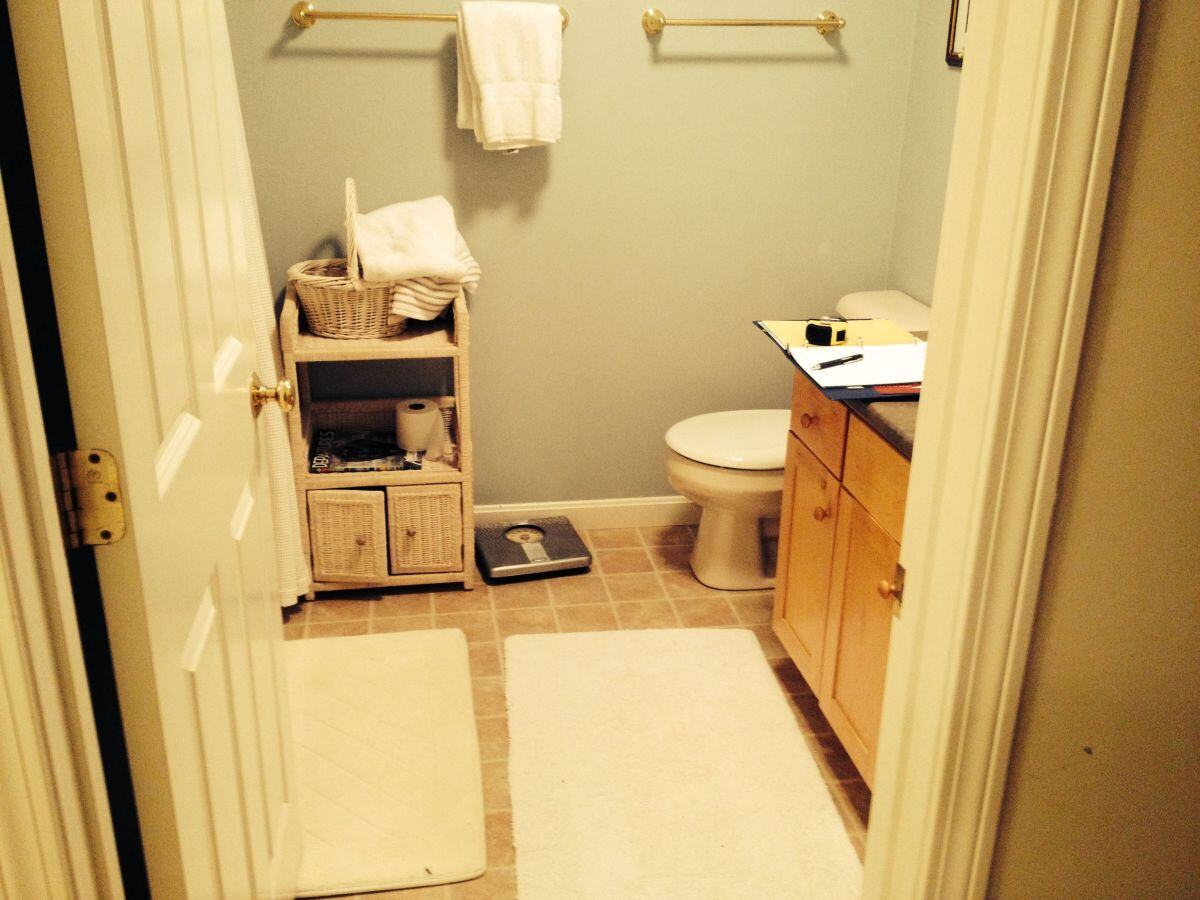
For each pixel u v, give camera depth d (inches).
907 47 115.3
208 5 55.9
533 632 107.2
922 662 45.0
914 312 111.0
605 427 125.7
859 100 116.6
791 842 80.1
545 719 93.7
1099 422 39.3
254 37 105.1
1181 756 45.6
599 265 118.5
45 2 31.5
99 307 34.6
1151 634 43.1
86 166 33.7
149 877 43.4
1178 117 35.9
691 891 75.2
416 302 103.8
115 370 35.9
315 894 74.9
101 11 36.4
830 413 84.4
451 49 107.9
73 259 34.0
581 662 102.0
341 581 112.2
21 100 34.2
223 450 54.0
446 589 115.8
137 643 39.2
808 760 89.2
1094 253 36.4
